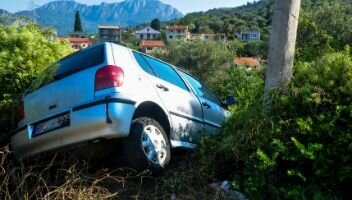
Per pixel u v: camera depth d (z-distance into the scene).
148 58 5.93
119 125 4.73
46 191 4.86
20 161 4.85
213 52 39.06
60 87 5.09
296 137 4.76
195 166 5.29
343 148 4.43
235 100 7.84
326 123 4.58
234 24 138.75
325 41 8.01
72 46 9.96
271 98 5.12
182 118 6.01
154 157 5.20
